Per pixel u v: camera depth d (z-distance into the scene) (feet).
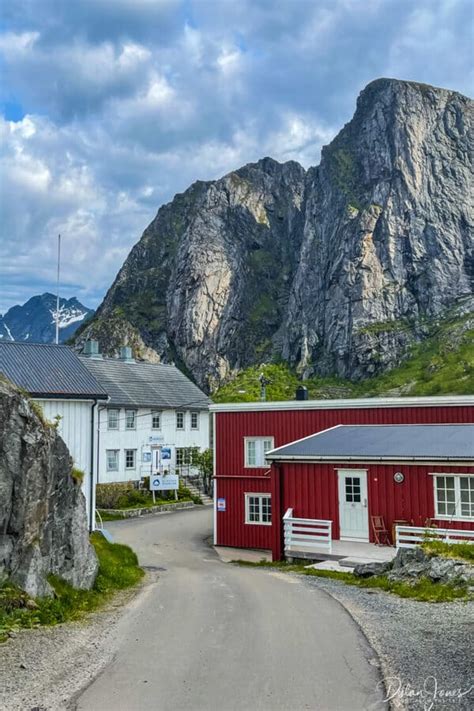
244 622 39.22
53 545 47.16
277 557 82.99
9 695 25.98
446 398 88.63
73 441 79.56
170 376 196.75
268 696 25.70
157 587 56.03
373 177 476.54
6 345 83.82
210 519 130.41
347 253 456.86
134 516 134.72
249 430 104.37
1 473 40.78
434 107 477.36
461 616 39.40
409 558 57.11
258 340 520.01
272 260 570.87
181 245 560.20
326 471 81.71
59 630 37.14
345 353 431.43
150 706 24.73
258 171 614.34
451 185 457.68
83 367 85.30
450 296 431.43
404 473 75.82
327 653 31.63
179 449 177.78
